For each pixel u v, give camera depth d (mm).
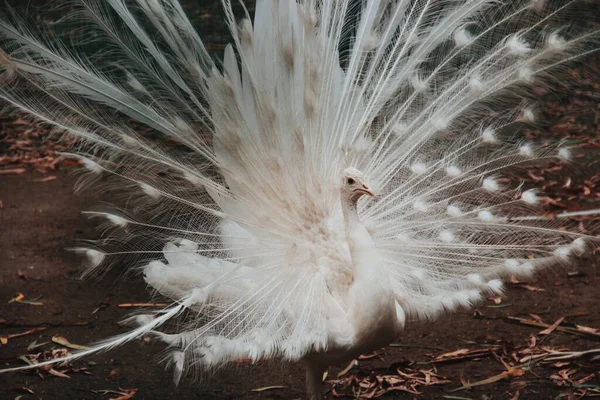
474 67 5793
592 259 8539
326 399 6211
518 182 10219
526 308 7625
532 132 11883
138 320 4953
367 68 5902
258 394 6273
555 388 6227
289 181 5488
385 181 5789
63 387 6328
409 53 6082
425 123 5777
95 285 8195
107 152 5672
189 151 6230
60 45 5609
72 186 10945
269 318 4957
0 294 7953
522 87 5793
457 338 7102
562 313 7492
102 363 6723
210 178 5680
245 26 5551
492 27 5879
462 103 5758
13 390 6254
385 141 5785
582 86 12430
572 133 11953
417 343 7043
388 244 5668
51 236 9336
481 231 5773
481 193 5910
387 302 4918
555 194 10094
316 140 5500
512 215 6121
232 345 4574
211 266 5289
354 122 5707
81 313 7605
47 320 7449
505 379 6391
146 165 5641
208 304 5066
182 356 4621
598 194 10086
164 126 5547
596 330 7066
